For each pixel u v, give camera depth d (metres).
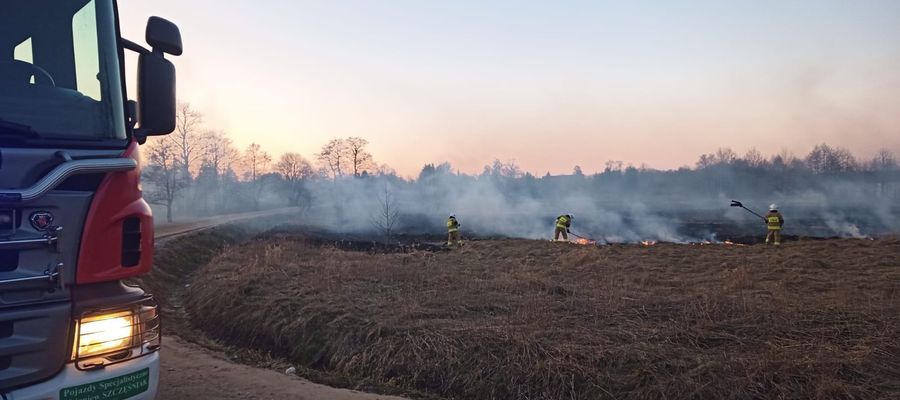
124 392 3.12
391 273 11.63
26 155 2.79
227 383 6.44
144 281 13.22
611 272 12.58
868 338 6.68
